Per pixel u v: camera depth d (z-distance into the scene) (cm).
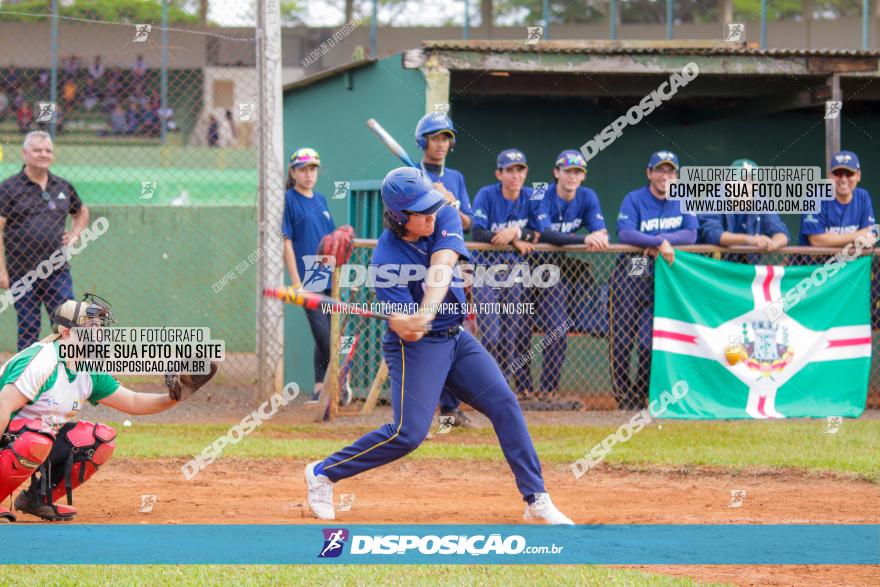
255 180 3148
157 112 4166
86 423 1298
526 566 1098
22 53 4191
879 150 2964
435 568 1085
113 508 1367
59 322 1237
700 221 2195
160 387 2430
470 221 1955
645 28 4188
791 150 2936
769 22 4516
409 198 1191
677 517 1342
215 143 4166
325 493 1302
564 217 2172
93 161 3984
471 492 1523
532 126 2823
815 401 2136
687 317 2089
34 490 1273
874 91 2734
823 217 2264
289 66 4497
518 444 1269
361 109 2430
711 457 1716
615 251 2097
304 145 2675
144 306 2964
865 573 1094
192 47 4231
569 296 2150
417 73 2241
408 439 1249
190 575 1045
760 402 2114
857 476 1609
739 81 2706
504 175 2088
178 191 3134
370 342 2234
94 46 4244
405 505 1420
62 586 1005
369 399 2130
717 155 2908
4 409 1186
